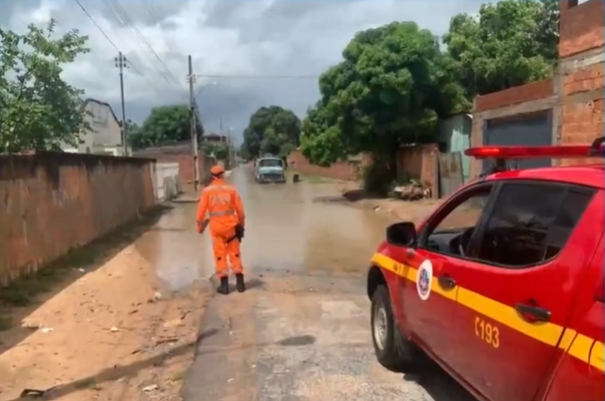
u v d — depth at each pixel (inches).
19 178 358.3
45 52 634.8
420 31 944.9
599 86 460.1
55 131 642.8
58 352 234.7
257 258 451.8
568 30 502.3
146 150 2239.2
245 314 282.0
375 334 215.9
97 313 292.7
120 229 641.6
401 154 1034.7
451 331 150.3
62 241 443.2
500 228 137.7
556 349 105.5
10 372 213.2
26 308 299.0
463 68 1013.2
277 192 1302.9
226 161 3432.6
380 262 205.8
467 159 804.6
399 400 181.8
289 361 216.4
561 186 121.3
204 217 330.3
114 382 204.1
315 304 299.6
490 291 130.6
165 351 235.9
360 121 963.3
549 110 545.6
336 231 613.9
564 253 110.7
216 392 189.8
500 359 124.5
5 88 610.9
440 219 174.9
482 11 1031.0
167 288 351.9
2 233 329.1
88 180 527.5
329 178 2110.0
